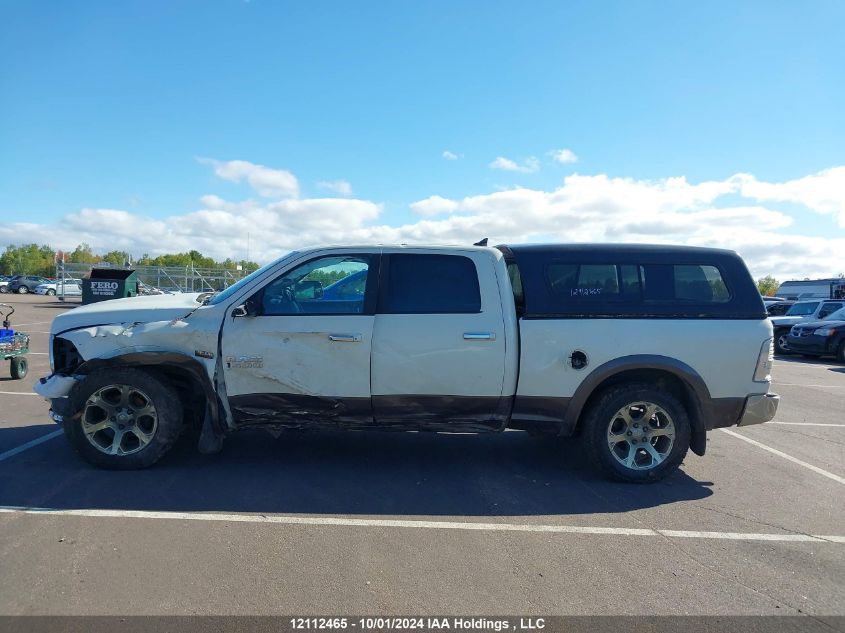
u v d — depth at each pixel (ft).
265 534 12.44
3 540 11.79
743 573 11.40
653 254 16.49
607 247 16.61
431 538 12.53
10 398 24.99
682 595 10.51
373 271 16.17
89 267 118.93
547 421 16.11
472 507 14.38
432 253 16.39
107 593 9.96
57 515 13.01
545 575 11.08
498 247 17.92
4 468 15.88
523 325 15.84
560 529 13.25
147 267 108.27
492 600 10.15
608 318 15.93
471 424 16.15
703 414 16.16
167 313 16.02
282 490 15.02
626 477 16.17
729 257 16.61
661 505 14.96
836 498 15.79
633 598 10.36
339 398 15.74
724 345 15.94
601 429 16.03
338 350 15.62
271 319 15.72
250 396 15.76
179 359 15.52
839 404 30.71
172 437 15.87
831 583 11.08
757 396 16.11
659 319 15.99
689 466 18.44
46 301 117.39
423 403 15.85
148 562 11.06
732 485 16.67
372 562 11.37
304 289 16.15
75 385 15.89
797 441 22.15
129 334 15.58
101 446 15.84
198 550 11.60
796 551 12.44
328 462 17.42
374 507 14.15
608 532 13.17
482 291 16.05
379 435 20.52
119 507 13.56
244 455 17.71
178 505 13.80
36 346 44.24
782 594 10.64
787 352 62.34
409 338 15.64
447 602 10.04
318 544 12.05
